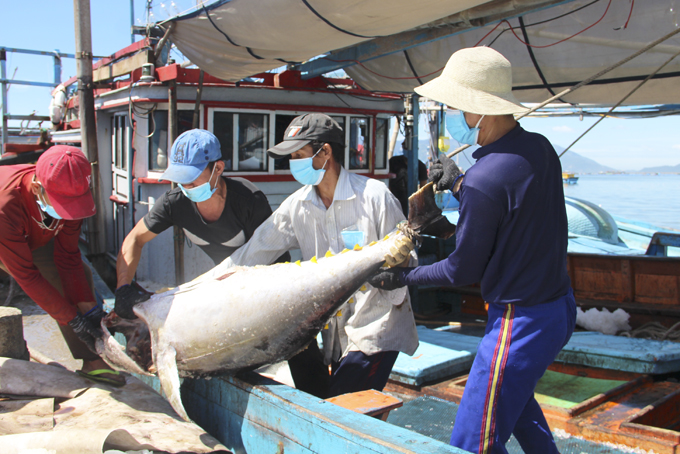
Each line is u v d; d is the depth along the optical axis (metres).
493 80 1.96
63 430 2.14
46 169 2.32
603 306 5.26
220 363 2.25
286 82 6.57
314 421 1.85
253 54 5.14
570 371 4.00
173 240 6.24
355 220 2.62
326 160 2.57
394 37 5.39
